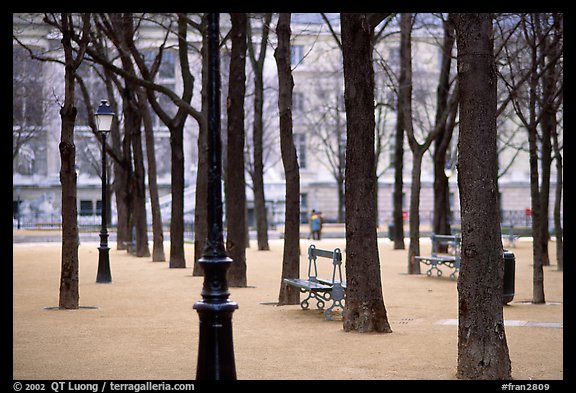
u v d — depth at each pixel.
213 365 8.12
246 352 11.83
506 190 79.31
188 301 19.05
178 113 29.14
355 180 13.91
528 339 12.94
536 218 18.41
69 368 10.69
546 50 20.56
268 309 17.16
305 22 61.50
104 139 24.33
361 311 13.81
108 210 60.16
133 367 10.76
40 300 19.41
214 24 8.45
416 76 60.00
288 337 13.26
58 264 31.84
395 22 48.66
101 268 23.89
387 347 12.20
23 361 11.20
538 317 15.82
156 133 74.19
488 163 9.83
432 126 58.66
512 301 18.92
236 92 21.81
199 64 56.81
